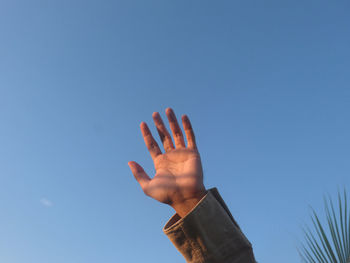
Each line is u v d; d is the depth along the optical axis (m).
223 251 0.49
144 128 0.61
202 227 0.49
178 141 0.59
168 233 0.50
